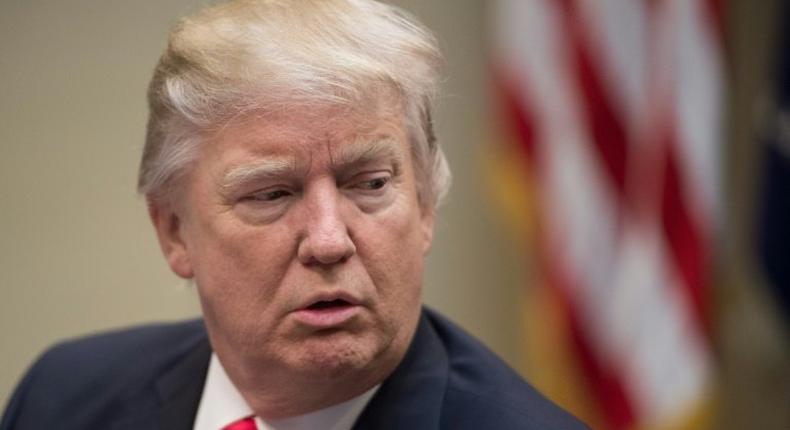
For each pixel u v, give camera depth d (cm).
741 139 853
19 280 833
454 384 428
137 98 812
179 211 418
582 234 734
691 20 733
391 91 384
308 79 367
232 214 384
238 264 386
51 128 816
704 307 736
